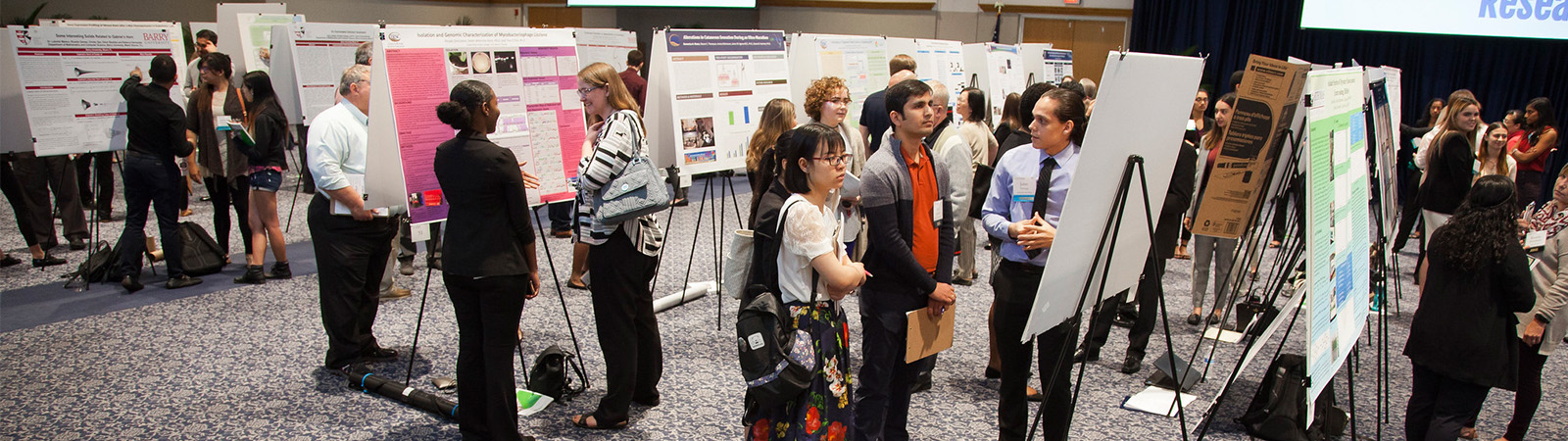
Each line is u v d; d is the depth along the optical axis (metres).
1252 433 3.14
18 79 4.97
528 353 3.83
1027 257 2.52
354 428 3.05
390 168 3.28
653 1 12.21
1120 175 1.99
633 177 2.78
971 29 11.56
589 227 2.87
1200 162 4.39
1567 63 7.96
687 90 4.27
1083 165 1.79
